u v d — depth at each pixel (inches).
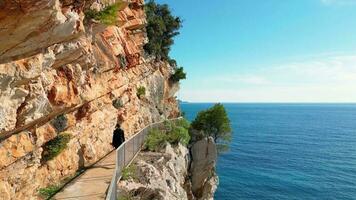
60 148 621.9
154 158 991.0
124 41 1198.9
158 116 1707.7
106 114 939.3
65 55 551.2
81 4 519.5
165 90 2119.8
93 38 827.4
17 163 465.1
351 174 3710.6
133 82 1359.5
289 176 3560.5
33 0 335.3
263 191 3009.4
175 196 883.4
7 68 374.9
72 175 691.4
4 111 387.2
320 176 3597.4
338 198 2886.3
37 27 375.6
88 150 787.4
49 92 542.6
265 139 6446.9
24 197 492.7
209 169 1523.1
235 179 3361.2
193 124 1856.5
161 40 2209.6
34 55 421.4
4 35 346.0
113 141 939.3
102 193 581.3
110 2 784.9
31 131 505.7
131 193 677.3
